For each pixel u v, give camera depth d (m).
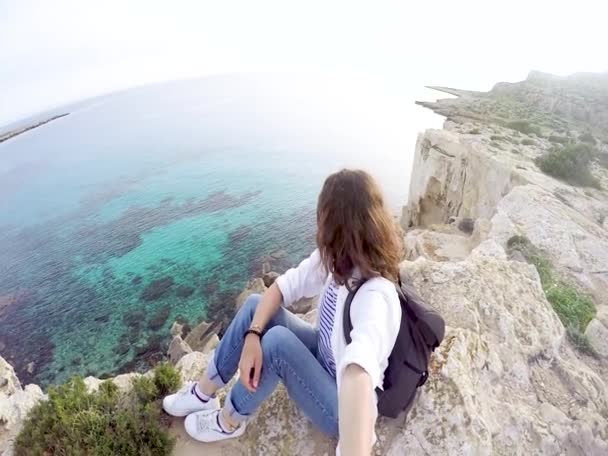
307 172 81.12
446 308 6.45
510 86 133.38
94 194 75.81
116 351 27.80
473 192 31.27
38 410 5.01
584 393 5.92
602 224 22.16
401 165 92.44
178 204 63.53
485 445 4.13
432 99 165.12
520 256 16.53
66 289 38.31
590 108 86.12
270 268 38.16
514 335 6.34
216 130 144.25
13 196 83.38
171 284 36.31
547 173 34.00
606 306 13.66
